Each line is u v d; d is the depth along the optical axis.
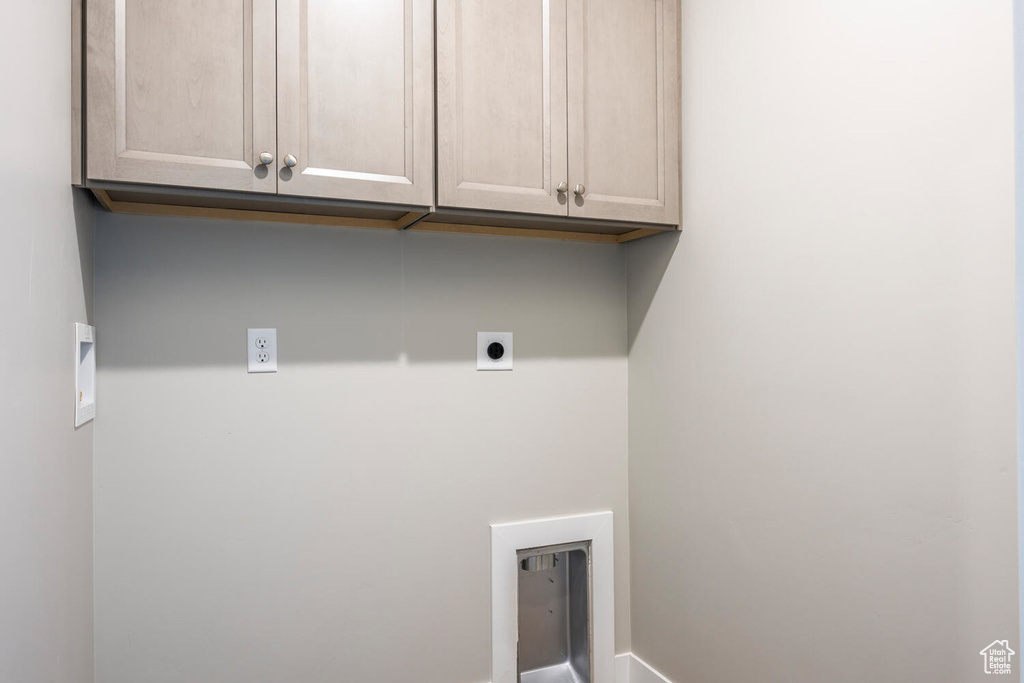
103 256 1.42
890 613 1.19
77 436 1.22
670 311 1.77
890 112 1.18
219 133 1.25
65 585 1.12
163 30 1.21
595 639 1.91
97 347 1.41
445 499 1.75
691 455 1.70
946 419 1.09
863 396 1.23
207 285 1.51
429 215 1.52
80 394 1.27
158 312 1.47
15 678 0.80
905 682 1.16
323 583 1.62
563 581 1.99
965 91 1.06
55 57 1.03
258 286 1.56
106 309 1.42
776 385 1.43
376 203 1.38
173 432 1.48
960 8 1.07
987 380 1.03
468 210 1.46
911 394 1.15
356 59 1.36
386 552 1.68
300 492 1.59
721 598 1.60
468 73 1.46
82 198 1.26
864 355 1.23
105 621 1.42
